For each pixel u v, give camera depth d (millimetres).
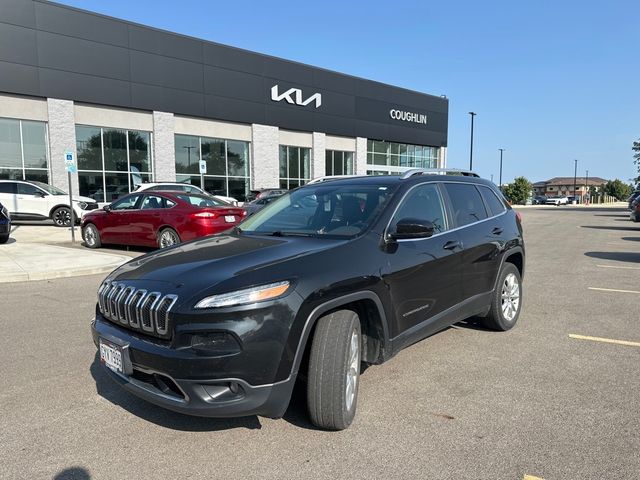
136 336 3059
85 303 6926
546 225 24859
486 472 2787
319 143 32031
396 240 3809
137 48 23141
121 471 2824
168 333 2869
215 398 2814
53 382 4105
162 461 2922
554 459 2912
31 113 20484
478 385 4004
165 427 3332
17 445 3109
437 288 4188
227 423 3379
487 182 5684
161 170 24297
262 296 2869
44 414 3527
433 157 42719
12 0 19578
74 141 21547
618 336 5309
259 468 2846
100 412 3559
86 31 21531
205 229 10742
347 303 3293
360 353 3455
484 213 5277
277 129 29469
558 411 3529
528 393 3842
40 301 7051
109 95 22359
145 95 23516
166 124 24344
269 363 2844
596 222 27359
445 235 4418
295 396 3846
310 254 3271
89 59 21688
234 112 27156
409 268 3803
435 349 4895
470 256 4672
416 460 2914
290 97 29938
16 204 18094
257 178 28531
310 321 3010
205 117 25984
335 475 2773
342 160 34344
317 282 3070
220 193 27250
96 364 4531
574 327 5668
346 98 33531
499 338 5254
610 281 8609
